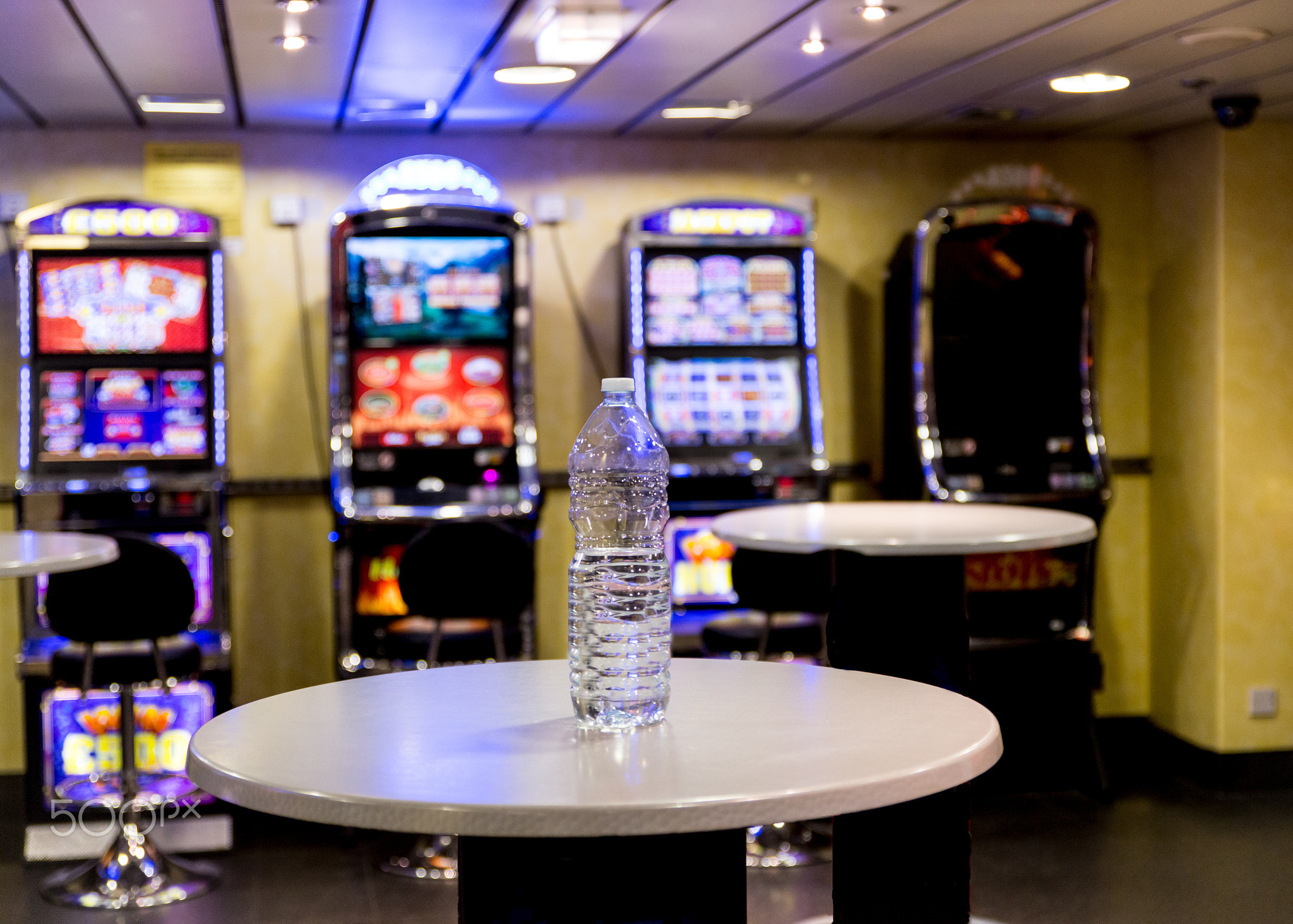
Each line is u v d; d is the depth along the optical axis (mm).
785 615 5328
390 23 4078
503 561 4785
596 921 1836
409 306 5488
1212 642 5863
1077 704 5688
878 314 6355
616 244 6137
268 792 1655
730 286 5824
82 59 4484
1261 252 5766
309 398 5910
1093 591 5719
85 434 5234
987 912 4316
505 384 5555
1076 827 5242
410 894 4523
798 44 4402
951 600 3680
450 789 1620
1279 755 5812
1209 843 5035
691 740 1857
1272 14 4016
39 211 5129
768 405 5824
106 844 5012
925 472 5609
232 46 4352
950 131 6086
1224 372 5766
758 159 6246
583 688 1976
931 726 1928
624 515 2467
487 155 6035
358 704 2141
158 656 4547
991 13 4000
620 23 4086
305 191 5867
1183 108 5547
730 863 1868
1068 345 5773
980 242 5703
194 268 5281
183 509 5152
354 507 5227
